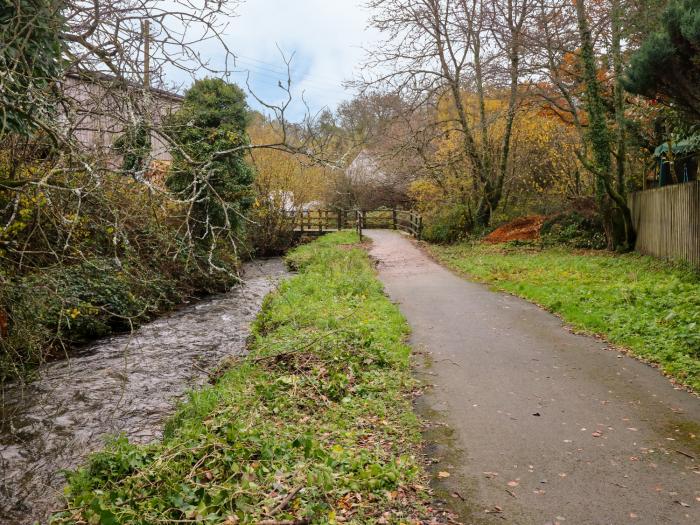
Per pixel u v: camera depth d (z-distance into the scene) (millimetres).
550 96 21578
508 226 23391
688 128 14648
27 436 7047
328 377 7137
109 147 5715
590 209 21156
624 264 14930
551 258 17344
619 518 4070
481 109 24062
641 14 14641
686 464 4820
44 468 6270
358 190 38156
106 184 5906
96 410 7832
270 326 10734
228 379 7512
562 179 25359
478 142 25250
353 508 4207
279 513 3979
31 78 5176
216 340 11562
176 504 4133
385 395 6613
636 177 22125
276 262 25547
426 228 25938
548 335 9180
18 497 5699
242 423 5562
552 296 11453
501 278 14680
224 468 4730
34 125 5852
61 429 7238
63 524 4129
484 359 8016
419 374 7465
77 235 6840
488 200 24750
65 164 5672
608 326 9047
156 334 11953
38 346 7918
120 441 5668
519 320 10266
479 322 10234
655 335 8242
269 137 28500
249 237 25891
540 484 4578
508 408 6211
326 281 14531
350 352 7941
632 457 4980
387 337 8836
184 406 6793
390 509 4219
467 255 20016
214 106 17047
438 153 26500
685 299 9414
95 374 9297
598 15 18234
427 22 22672
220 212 14789
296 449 5094
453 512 4207
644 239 16875
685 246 13680
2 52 4914
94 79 5930
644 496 4344
